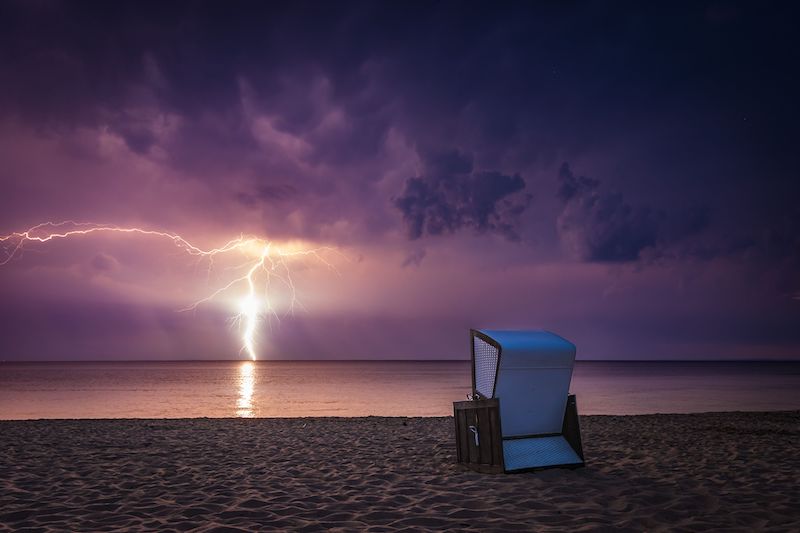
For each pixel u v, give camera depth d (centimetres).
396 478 617
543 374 611
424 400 2758
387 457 786
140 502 510
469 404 638
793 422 1280
